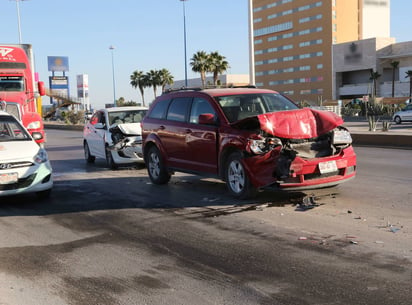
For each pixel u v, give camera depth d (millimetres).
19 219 6922
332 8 107375
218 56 68688
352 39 111312
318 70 110750
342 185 8508
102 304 3799
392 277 4090
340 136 7117
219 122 7656
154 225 6223
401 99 70875
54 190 9359
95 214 7035
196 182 9508
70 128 42438
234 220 6270
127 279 4320
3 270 4680
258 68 128000
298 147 6977
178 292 3979
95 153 13555
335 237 5324
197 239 5496
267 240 5328
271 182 6715
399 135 16031
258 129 7027
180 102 8883
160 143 9188
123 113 13305
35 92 16359
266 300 3750
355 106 56406
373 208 6668
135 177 10711
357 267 4359
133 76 92562
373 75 87438
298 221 6078
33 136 9000
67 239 5730
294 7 115625
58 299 3936
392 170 10328
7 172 7621
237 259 4734
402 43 90000
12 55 15758
